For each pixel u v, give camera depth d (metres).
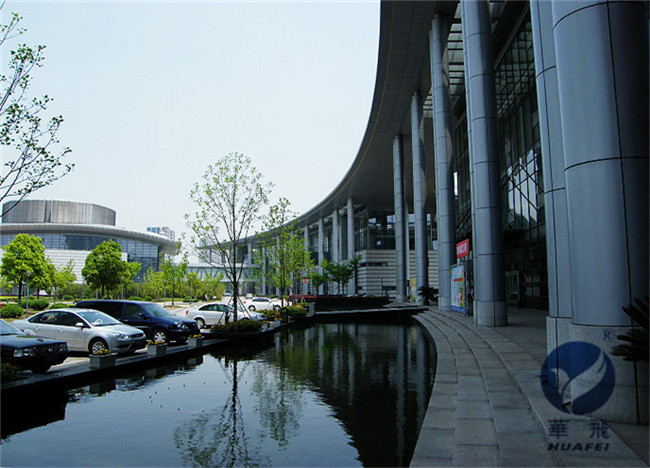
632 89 5.96
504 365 9.96
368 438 6.48
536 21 8.81
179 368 12.63
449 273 28.12
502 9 27.33
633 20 6.09
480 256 18.27
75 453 5.98
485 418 6.64
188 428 7.02
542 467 4.48
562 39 6.46
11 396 8.71
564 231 8.12
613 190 5.88
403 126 47.50
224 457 5.78
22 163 11.12
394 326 26.75
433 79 29.95
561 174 8.23
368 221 77.69
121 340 14.04
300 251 36.44
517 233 29.30
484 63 18.94
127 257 104.06
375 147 53.53
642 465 4.15
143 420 7.49
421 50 33.53
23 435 6.77
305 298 52.59
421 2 28.39
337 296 54.16
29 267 41.72
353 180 65.62
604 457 4.39
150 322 17.11
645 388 5.51
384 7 28.78
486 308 17.86
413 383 10.30
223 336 18.50
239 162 22.05
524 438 5.41
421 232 39.62
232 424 7.21
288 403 8.53
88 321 14.53
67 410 8.16
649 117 5.96
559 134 8.34
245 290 124.25
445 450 5.48
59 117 11.55
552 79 8.46
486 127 18.56
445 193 28.61
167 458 5.77
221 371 12.09
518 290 29.98
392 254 75.44
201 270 108.19
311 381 10.60
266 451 5.98
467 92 19.56
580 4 6.22
